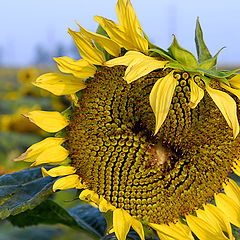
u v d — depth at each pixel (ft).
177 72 2.81
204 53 2.79
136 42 2.78
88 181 2.90
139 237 2.99
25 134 6.48
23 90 8.82
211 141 2.87
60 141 2.92
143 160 2.90
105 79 2.89
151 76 2.84
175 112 2.85
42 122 2.89
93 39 2.82
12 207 2.89
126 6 2.75
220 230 2.95
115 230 2.87
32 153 2.89
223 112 2.75
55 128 2.90
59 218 3.23
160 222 2.93
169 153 2.91
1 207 2.89
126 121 2.89
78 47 2.86
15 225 3.21
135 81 2.85
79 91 2.91
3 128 6.90
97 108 2.89
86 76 2.89
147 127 2.88
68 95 2.98
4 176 2.99
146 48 2.78
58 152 2.90
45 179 2.98
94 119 2.89
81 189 2.93
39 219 3.23
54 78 2.89
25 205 2.87
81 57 2.90
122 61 2.75
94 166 2.90
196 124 2.86
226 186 2.97
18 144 6.40
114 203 2.91
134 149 2.90
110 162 2.90
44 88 2.88
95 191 2.91
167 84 2.75
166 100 2.73
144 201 2.91
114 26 2.77
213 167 2.90
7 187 2.96
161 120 2.71
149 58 2.77
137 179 2.91
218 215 2.96
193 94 2.75
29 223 3.22
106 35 2.85
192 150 2.89
